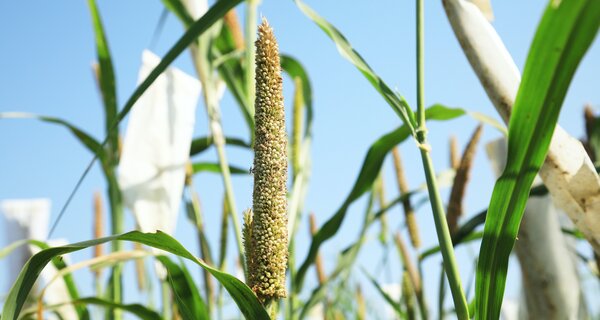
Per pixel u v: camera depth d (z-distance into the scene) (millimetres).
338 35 1104
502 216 892
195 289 1092
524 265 1114
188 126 1370
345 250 1721
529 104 831
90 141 1504
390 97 1004
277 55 893
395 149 1866
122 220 1385
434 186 920
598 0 749
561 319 1090
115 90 1412
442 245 903
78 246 862
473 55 933
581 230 898
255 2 1452
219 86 1573
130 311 1224
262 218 867
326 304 1886
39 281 1463
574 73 800
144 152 1344
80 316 1330
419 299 1600
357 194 1395
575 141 906
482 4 985
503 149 1254
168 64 971
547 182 908
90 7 1398
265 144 875
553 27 779
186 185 1408
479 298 908
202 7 1486
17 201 1484
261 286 859
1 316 854
